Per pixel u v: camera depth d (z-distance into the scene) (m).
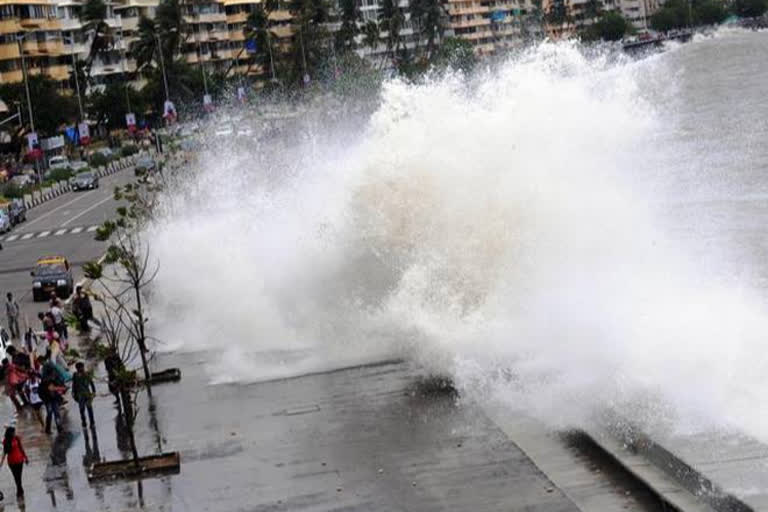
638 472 23.95
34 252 81.69
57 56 182.75
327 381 34.81
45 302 61.69
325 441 29.36
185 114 183.50
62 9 187.50
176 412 34.03
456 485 25.30
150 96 184.38
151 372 39.00
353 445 28.77
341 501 25.22
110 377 34.00
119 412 34.91
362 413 31.17
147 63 186.88
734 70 178.38
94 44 186.75
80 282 65.19
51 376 34.25
